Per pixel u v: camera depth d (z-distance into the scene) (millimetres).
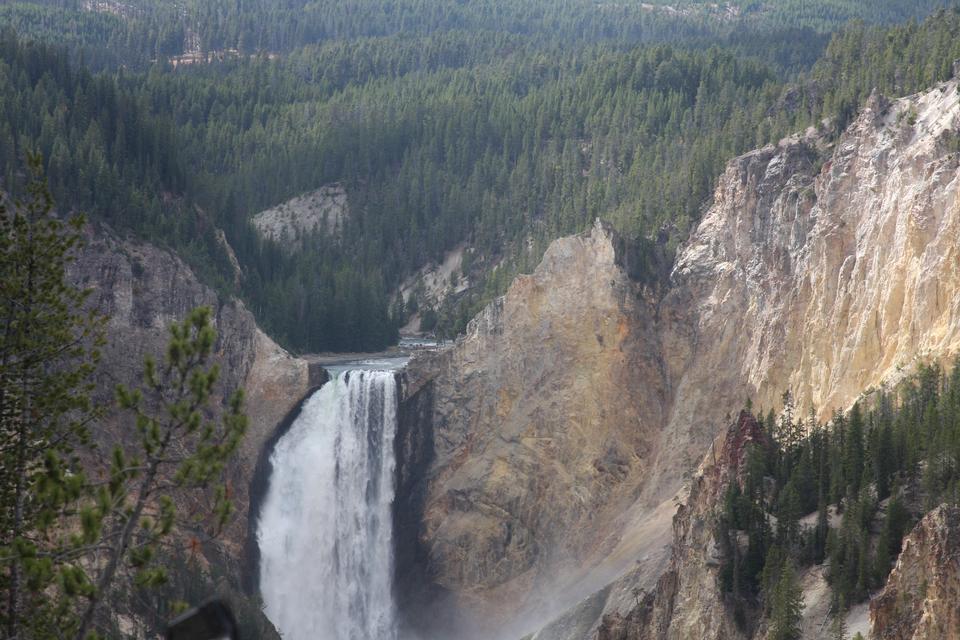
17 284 50719
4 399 50500
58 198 135375
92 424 114250
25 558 40625
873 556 78250
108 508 40781
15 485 48656
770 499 89625
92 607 39906
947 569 67312
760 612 81875
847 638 73438
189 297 139375
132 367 132125
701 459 125000
